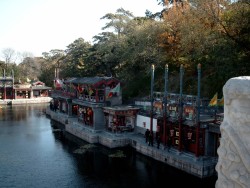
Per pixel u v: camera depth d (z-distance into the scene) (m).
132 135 43.59
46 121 67.25
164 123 35.53
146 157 37.34
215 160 30.56
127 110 43.44
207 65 45.16
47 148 43.16
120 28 71.94
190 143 33.38
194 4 42.19
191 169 30.27
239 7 34.03
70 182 29.97
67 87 67.38
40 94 111.44
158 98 42.97
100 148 42.09
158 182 29.28
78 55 85.19
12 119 69.62
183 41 42.00
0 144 45.75
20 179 30.81
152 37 53.75
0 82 103.94
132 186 28.58
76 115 62.84
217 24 36.44
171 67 56.66
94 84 47.50
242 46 33.19
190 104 32.75
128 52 58.84
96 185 29.09
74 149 42.47
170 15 52.19
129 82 66.12
